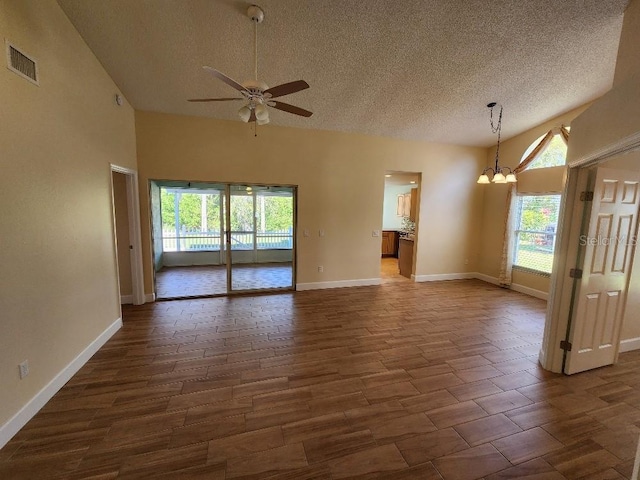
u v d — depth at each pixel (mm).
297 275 5113
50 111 2230
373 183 5336
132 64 3127
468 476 1592
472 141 5617
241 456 1698
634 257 2891
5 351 1771
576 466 1667
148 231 4320
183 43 2887
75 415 2010
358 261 5453
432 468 1640
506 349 3086
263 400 2203
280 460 1676
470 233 6148
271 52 3035
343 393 2305
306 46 2965
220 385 2379
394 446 1789
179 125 4238
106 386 2342
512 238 5402
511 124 4859
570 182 2496
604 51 3109
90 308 2801
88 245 2773
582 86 3744
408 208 8047
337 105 4121
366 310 4207
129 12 2516
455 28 2768
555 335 2631
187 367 2641
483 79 3570
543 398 2277
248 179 4613
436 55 3131
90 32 2664
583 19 2668
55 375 2246
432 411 2111
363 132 5086
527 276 5148
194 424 1945
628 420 2045
